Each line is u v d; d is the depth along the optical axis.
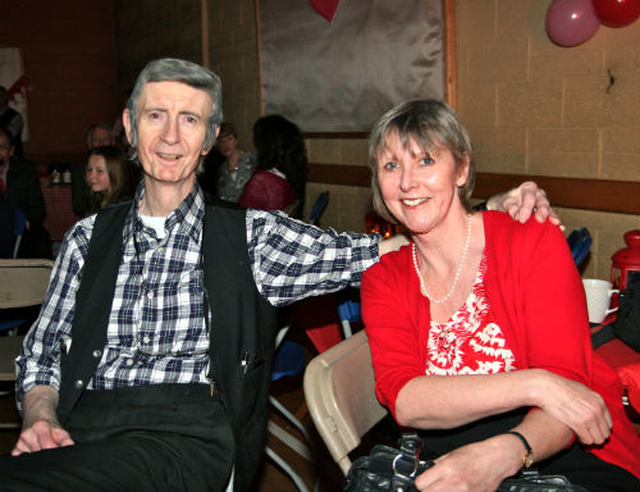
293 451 2.79
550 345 1.29
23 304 2.35
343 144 5.00
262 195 3.93
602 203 3.27
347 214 5.05
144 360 1.55
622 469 1.30
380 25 4.43
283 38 5.43
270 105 5.75
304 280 1.64
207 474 1.47
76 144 9.06
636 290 1.72
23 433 1.43
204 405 1.53
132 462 1.37
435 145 1.35
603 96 3.23
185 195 1.60
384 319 1.43
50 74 8.80
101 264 1.57
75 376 1.53
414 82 4.23
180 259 1.58
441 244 1.41
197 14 6.84
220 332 1.55
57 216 5.41
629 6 2.90
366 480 1.18
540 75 3.51
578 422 1.18
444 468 1.12
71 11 8.78
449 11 3.93
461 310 1.39
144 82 1.54
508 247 1.36
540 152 3.58
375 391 1.39
